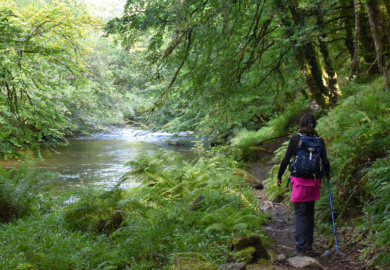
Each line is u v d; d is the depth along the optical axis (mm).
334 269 3816
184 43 8703
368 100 6465
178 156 9344
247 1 8688
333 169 5469
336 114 8117
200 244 4402
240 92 10797
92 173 13727
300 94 15977
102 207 5961
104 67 24359
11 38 7227
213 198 5945
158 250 4527
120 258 4203
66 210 6098
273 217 6105
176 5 7602
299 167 4348
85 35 10039
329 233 4754
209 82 9281
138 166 8656
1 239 4867
